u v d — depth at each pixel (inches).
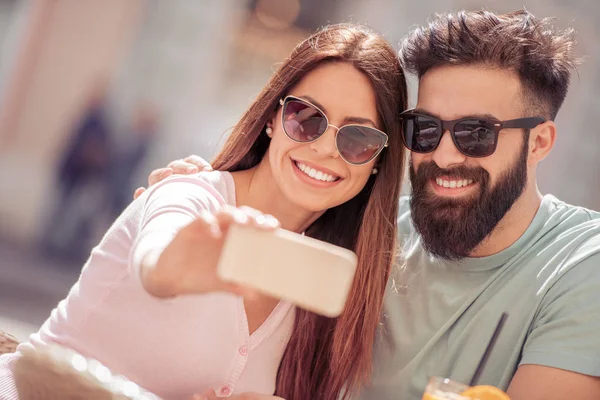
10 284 384.2
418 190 131.3
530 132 132.0
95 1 560.7
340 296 77.4
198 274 83.9
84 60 562.3
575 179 539.2
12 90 562.6
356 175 121.7
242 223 77.9
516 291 126.5
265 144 128.5
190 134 552.7
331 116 120.0
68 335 114.3
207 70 554.9
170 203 105.4
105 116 498.9
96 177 492.4
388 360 131.8
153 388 113.8
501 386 124.4
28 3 565.9
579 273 122.7
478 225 128.0
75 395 98.7
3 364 109.1
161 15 557.3
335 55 121.3
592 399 118.0
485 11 134.3
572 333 119.3
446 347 128.3
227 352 116.3
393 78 125.5
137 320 112.8
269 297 121.6
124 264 113.3
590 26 511.2
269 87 125.5
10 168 533.6
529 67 129.6
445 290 131.0
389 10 528.1
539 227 131.5
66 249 486.0
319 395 130.0
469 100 127.8
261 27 557.3
